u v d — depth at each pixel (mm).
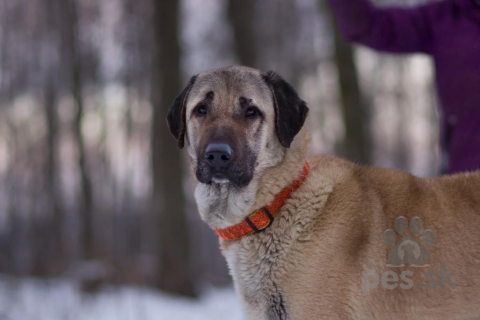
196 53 14797
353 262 3020
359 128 9594
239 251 3254
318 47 17344
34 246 15812
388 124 22219
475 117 3562
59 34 16031
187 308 9984
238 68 3496
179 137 3650
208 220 3410
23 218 17156
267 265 3152
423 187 3250
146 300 9898
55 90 17219
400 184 3258
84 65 16578
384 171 3361
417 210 3141
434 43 3855
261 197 3207
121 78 16781
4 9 16188
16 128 17859
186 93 3627
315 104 20984
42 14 16031
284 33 16438
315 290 3012
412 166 22328
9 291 8844
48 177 17719
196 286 11062
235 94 3357
